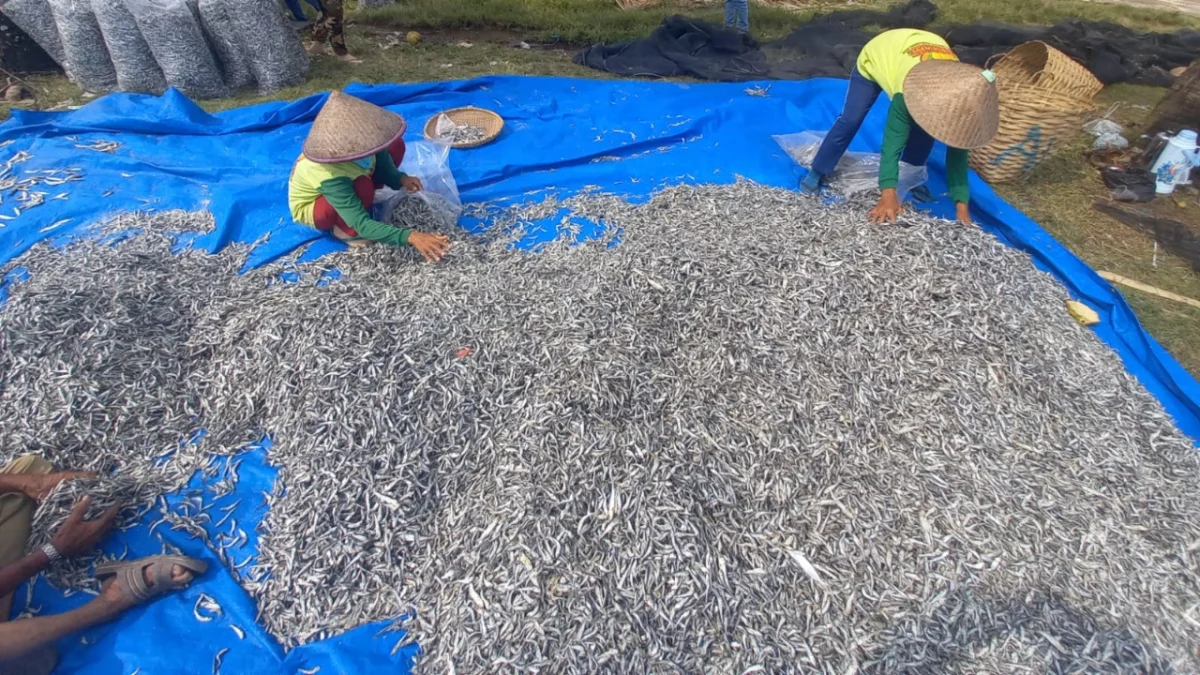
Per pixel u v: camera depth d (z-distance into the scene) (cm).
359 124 371
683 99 617
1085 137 593
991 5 908
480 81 637
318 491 292
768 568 269
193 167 508
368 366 327
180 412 337
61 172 497
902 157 487
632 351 334
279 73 645
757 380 329
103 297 368
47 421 319
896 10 861
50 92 635
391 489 293
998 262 395
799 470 298
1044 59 527
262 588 274
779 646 249
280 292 385
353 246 430
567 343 338
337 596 271
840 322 353
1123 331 400
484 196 497
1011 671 241
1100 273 446
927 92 375
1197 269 451
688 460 296
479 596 257
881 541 276
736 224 431
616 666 242
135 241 435
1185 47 750
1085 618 254
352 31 796
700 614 254
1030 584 262
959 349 340
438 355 339
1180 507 293
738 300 363
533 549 263
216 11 607
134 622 259
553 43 785
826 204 473
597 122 586
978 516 281
